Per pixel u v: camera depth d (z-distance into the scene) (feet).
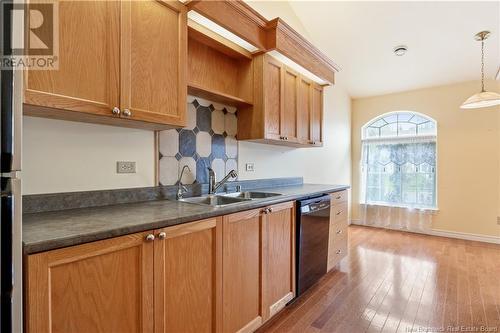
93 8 4.03
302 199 7.25
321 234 8.09
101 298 3.26
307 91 9.65
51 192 4.57
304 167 11.96
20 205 2.43
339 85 14.85
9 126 2.35
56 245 2.88
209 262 4.65
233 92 7.92
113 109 4.24
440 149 13.91
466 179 13.26
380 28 10.70
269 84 7.78
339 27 11.01
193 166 6.99
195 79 6.82
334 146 14.52
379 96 15.72
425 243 12.50
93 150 5.09
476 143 13.05
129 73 4.43
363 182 16.02
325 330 5.98
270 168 9.86
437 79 13.39
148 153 5.99
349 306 6.97
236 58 7.89
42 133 4.46
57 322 2.91
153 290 3.78
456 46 10.92
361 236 13.65
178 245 4.13
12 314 2.36
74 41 3.82
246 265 5.41
